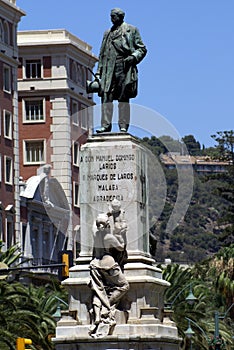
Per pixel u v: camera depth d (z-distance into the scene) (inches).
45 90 4249.5
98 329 1269.7
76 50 4323.3
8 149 3794.3
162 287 1306.6
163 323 1305.4
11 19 3878.0
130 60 1312.7
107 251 1286.9
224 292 3754.9
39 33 4288.9
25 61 4276.6
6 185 3725.4
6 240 3671.3
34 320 2411.4
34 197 3722.9
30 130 4202.8
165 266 2755.9
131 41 1320.1
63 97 4237.2
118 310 1278.3
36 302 2561.5
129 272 1284.4
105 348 1263.5
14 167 3801.7
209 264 4001.0
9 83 3855.8
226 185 4672.7
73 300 1288.1
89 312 1283.2
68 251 1595.7
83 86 4382.4
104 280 1280.8
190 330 2383.1
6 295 2405.3
